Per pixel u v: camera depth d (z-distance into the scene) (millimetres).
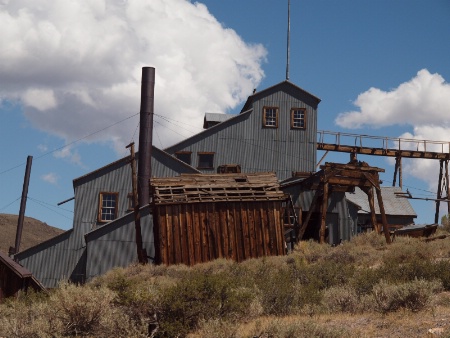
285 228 39844
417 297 14609
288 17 56094
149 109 49156
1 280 22484
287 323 12742
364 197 53719
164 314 14211
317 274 21562
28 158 53094
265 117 54625
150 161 47844
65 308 14281
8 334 13625
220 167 52625
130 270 32812
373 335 12312
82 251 45656
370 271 20453
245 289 16562
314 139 54812
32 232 105750
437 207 63281
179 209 35844
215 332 12430
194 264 35156
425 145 62188
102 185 47375
